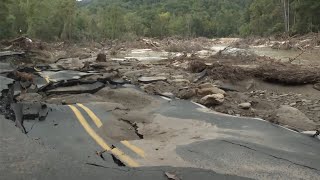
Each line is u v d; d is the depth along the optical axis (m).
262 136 6.48
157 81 12.39
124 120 7.74
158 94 10.34
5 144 6.20
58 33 67.38
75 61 20.64
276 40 51.22
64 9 67.44
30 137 6.57
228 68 13.08
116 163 5.44
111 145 6.23
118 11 88.12
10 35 45.31
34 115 7.58
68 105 8.62
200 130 6.88
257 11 87.75
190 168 5.17
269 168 5.16
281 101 10.16
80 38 71.69
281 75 12.16
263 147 5.93
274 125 7.13
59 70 15.02
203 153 5.71
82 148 6.07
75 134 6.74
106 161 5.50
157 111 8.40
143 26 108.81
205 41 64.31
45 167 5.30
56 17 66.19
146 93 10.31
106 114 7.96
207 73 13.21
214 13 154.62
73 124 7.28
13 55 20.53
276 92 11.41
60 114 7.85
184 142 6.24
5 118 7.70
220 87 11.55
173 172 5.04
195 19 124.06
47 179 4.94
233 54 21.62
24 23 56.72
